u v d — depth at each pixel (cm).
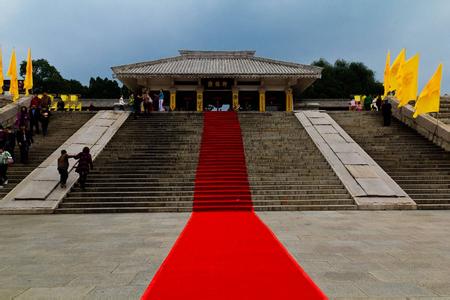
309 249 757
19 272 620
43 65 6950
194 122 2275
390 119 2203
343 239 852
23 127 1702
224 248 763
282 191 1434
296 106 3731
